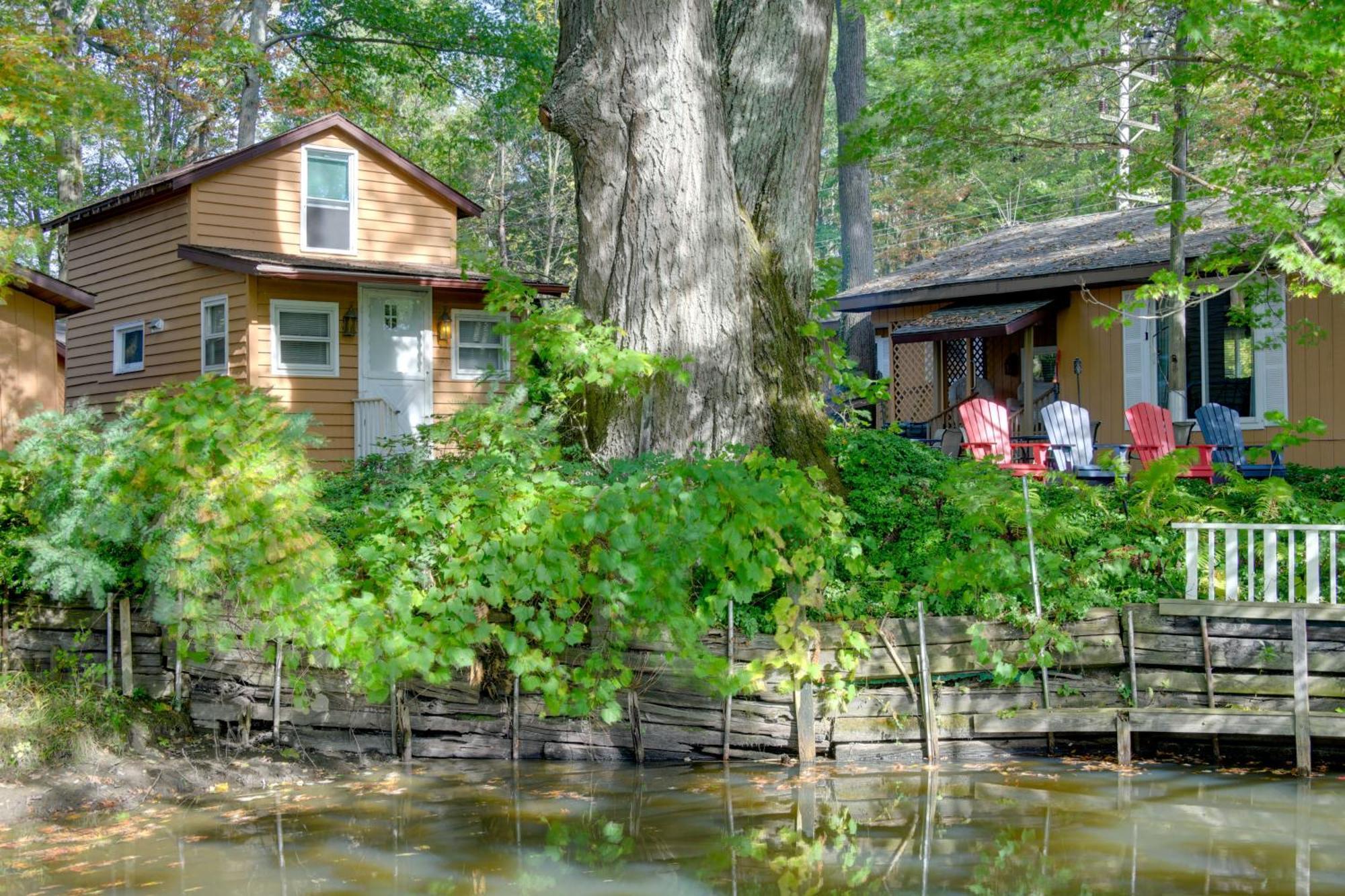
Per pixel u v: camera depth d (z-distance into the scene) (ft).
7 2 36.55
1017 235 64.34
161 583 24.14
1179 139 40.06
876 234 133.69
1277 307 45.91
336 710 24.81
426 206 57.00
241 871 17.48
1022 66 37.60
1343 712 23.06
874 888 16.39
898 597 25.36
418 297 52.90
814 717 24.31
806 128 30.19
